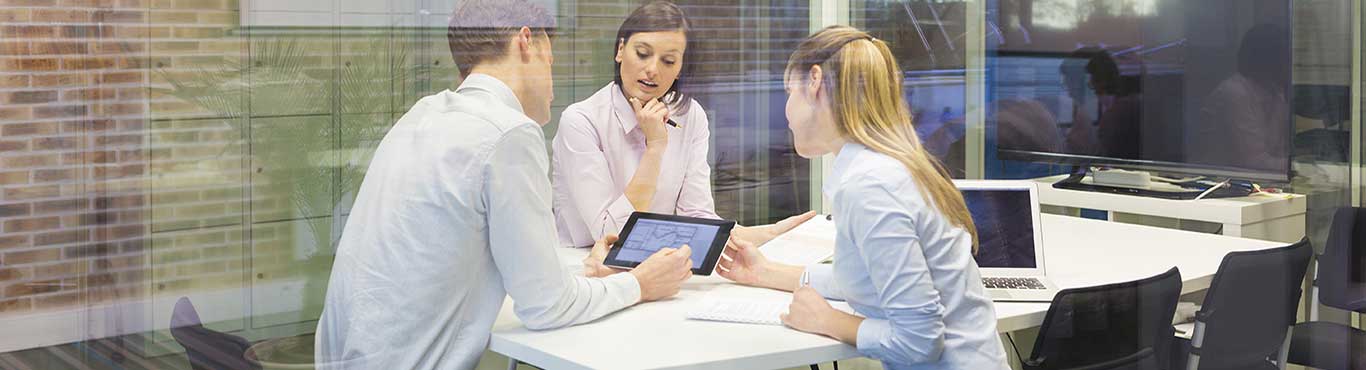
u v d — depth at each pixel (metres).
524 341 1.23
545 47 1.37
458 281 1.22
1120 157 1.90
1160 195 1.93
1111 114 1.89
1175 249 1.77
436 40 1.27
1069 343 1.52
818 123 1.32
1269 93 1.92
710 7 1.59
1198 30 1.90
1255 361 1.73
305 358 1.25
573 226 1.63
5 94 1.07
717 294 1.46
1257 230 1.92
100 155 1.13
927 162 1.27
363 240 1.22
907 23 1.76
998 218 1.53
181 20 1.14
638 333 1.26
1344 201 1.97
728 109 1.64
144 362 1.18
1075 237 1.83
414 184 1.21
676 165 1.61
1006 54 1.86
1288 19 1.90
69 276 1.14
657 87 1.56
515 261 1.23
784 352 1.20
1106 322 1.50
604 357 1.16
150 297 1.17
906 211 1.19
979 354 1.22
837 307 1.37
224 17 1.16
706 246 1.49
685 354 1.18
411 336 1.21
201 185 1.18
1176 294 1.56
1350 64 1.93
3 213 1.09
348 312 1.22
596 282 1.34
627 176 1.60
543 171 1.26
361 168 1.24
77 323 1.15
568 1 1.41
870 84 1.29
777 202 1.72
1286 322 1.76
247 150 1.19
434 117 1.24
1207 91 1.92
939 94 1.82
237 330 1.22
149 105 1.14
